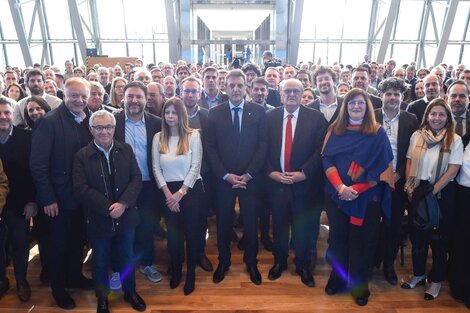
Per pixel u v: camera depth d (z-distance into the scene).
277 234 2.43
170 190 2.26
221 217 2.38
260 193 2.47
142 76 3.15
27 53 9.46
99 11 9.90
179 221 2.33
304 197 2.34
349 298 2.25
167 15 8.89
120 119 2.26
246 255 2.45
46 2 9.52
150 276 2.45
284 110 2.36
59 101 3.10
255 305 2.19
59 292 2.15
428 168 2.15
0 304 2.20
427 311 2.13
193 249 2.31
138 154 2.28
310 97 3.06
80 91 2.02
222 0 8.73
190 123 2.52
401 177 2.30
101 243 2.01
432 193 2.13
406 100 3.70
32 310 2.14
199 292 2.32
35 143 1.96
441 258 2.21
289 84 2.27
